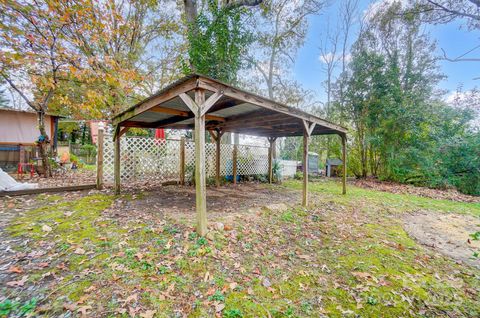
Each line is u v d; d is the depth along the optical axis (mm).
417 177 8836
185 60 8180
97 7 6285
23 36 5215
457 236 3504
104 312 1490
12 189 4434
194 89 2680
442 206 5633
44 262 2020
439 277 2256
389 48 10492
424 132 8758
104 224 2988
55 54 5762
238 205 4477
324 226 3607
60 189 4895
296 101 13305
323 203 5188
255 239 2857
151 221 3164
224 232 2902
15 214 3271
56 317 1417
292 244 2863
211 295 1761
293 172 11562
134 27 9031
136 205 4070
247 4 7602
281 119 4961
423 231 3707
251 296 1808
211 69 6848
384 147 9672
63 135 17734
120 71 6715
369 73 10039
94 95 6453
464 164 7676
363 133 10805
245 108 4266
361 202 5566
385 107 9422
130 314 1489
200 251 2330
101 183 5383
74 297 1605
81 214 3379
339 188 7742
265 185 7777
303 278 2127
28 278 1779
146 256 2195
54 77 6000
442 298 1921
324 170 13359
